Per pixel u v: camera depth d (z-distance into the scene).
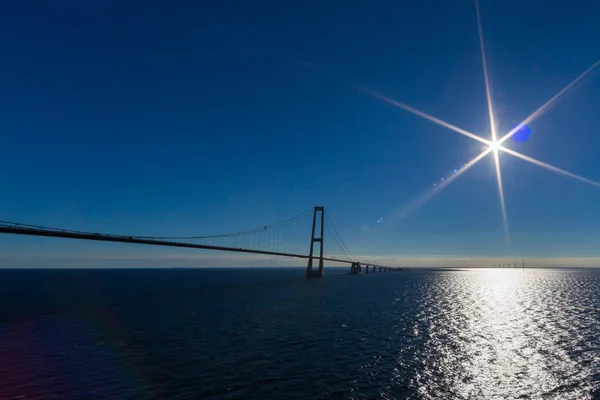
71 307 57.88
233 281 147.50
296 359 27.47
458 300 76.06
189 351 29.64
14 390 21.48
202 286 112.88
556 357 29.27
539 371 25.66
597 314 55.38
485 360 28.20
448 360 28.05
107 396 20.53
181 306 59.03
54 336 35.56
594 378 24.27
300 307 58.12
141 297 74.56
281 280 155.00
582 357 29.30
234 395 20.61
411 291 98.19
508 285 135.88
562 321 48.25
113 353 29.12
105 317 47.12
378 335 36.50
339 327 40.44
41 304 62.03
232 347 30.94
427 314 53.38
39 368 25.47
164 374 24.03
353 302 67.00
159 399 20.09
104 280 160.62
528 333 39.38
